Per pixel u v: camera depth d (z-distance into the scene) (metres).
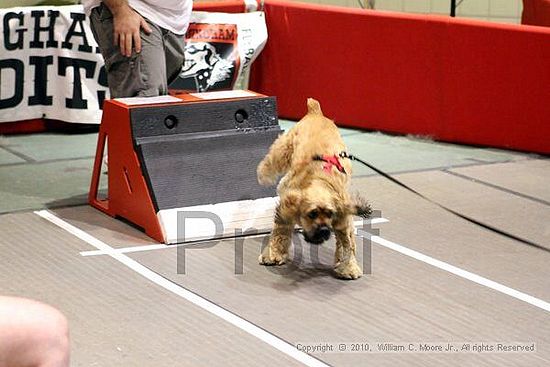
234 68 14.84
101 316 7.42
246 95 10.23
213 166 9.65
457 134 13.82
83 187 11.32
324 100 14.91
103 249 9.03
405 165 12.56
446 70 13.69
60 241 9.26
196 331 7.16
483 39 13.32
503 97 13.37
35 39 13.86
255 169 9.81
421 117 14.09
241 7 15.05
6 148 13.28
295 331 7.20
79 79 14.04
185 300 7.80
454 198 11.03
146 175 9.37
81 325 7.23
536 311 7.69
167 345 6.90
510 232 9.80
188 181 9.48
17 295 7.81
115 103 9.74
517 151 13.45
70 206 10.50
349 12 14.33
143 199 9.41
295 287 8.15
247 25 14.91
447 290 8.12
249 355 6.75
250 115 10.02
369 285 8.23
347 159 8.40
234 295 7.94
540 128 13.17
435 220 10.15
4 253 8.88
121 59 10.44
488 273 8.55
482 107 13.55
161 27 10.66
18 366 3.62
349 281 8.32
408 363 6.69
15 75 13.83
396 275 8.48
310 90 15.00
